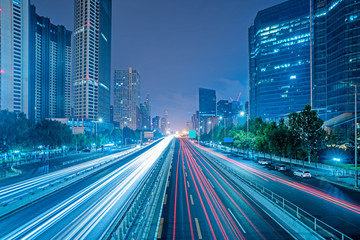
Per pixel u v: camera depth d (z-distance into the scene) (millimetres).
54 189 29812
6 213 21297
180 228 18438
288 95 147625
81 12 165625
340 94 85062
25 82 125125
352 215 20484
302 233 17047
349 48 82500
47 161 59875
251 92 186500
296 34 146500
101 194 27688
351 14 82500
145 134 117938
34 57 168500
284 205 21656
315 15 105500
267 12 159625
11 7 119688
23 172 43062
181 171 45469
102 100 184125
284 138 47094
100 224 18531
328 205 23344
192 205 24062
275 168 46812
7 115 50594
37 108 169500
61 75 196625
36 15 175625
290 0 149625
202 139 158875
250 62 190000
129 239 14688
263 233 17453
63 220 19516
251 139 62469
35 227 18203
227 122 195625
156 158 69562
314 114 39250
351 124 72562
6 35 117000
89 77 162875
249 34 192750
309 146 38812
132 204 20281
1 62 114438
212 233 17500
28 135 57688
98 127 161750
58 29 197125
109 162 56188
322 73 102188
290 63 148000
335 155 49781
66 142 74188
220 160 62156
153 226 18734
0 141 48500
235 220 20047
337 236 16047
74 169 46500
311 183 33562
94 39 169125
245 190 30141
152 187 28000
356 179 30062
